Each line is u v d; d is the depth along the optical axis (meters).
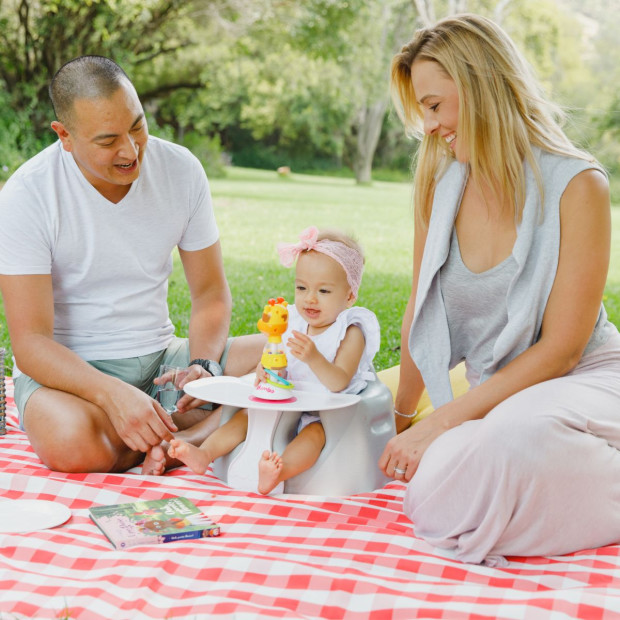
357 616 1.79
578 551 2.14
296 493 2.58
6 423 3.14
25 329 2.66
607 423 2.15
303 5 17.42
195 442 2.81
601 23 17.73
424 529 2.22
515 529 2.07
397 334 5.21
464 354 2.64
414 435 2.32
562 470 2.04
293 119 20.11
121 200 2.79
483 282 2.46
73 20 14.22
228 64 18.33
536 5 17.34
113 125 2.51
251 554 2.00
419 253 2.76
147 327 2.95
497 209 2.43
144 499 2.42
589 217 2.31
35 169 2.72
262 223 11.66
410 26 18.42
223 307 3.10
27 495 2.43
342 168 22.16
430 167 2.63
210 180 18.56
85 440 2.53
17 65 14.28
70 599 1.79
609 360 2.41
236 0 16.69
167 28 16.81
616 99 17.06
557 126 2.43
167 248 2.95
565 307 2.32
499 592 1.86
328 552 2.07
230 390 2.62
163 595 1.84
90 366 2.64
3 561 1.97
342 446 2.57
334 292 2.74
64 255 2.77
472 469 2.08
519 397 2.15
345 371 2.70
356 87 19.19
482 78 2.32
